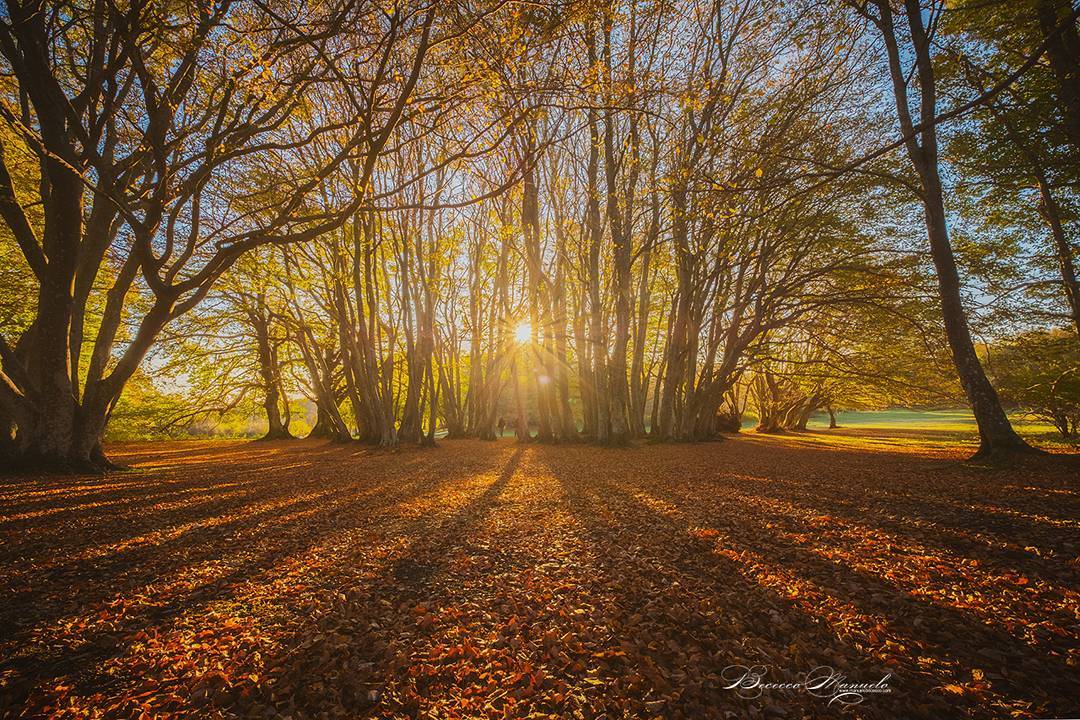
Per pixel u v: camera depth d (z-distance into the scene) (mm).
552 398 26422
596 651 3791
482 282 31672
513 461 17062
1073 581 4645
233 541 6785
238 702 3227
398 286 23500
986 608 4246
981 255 17672
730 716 3002
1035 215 16297
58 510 8430
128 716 3094
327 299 24406
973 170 15250
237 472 14234
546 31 8461
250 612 4566
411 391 23094
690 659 3623
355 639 4035
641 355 27172
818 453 19016
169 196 9289
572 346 28109
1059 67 11367
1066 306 16469
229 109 13234
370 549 6426
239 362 34344
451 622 4316
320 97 16172
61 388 12719
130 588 5086
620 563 5734
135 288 23203
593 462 16422
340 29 7629
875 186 18141
